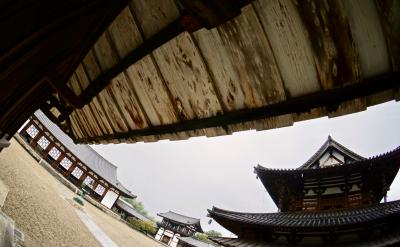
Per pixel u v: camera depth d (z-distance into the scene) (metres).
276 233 10.80
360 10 1.49
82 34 2.06
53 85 2.30
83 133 4.46
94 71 3.23
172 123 2.73
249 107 2.09
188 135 2.66
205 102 2.38
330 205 12.41
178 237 52.84
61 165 39.94
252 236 11.24
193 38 2.28
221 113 2.28
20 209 11.97
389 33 1.43
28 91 2.34
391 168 11.74
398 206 9.13
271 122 2.02
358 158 14.66
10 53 1.55
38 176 23.75
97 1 1.76
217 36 2.14
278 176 13.71
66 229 15.53
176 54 2.47
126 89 3.14
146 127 3.06
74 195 32.12
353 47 1.58
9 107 2.35
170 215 60.91
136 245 28.09
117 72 2.84
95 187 43.78
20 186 14.95
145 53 2.50
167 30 2.20
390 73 1.50
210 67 2.28
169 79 2.63
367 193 11.96
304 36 1.74
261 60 1.97
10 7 1.25
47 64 2.10
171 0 2.09
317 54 1.72
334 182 13.02
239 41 2.04
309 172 13.07
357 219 9.17
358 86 1.60
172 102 2.67
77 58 2.33
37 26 1.53
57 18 1.61
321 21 1.65
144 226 51.22
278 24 1.82
